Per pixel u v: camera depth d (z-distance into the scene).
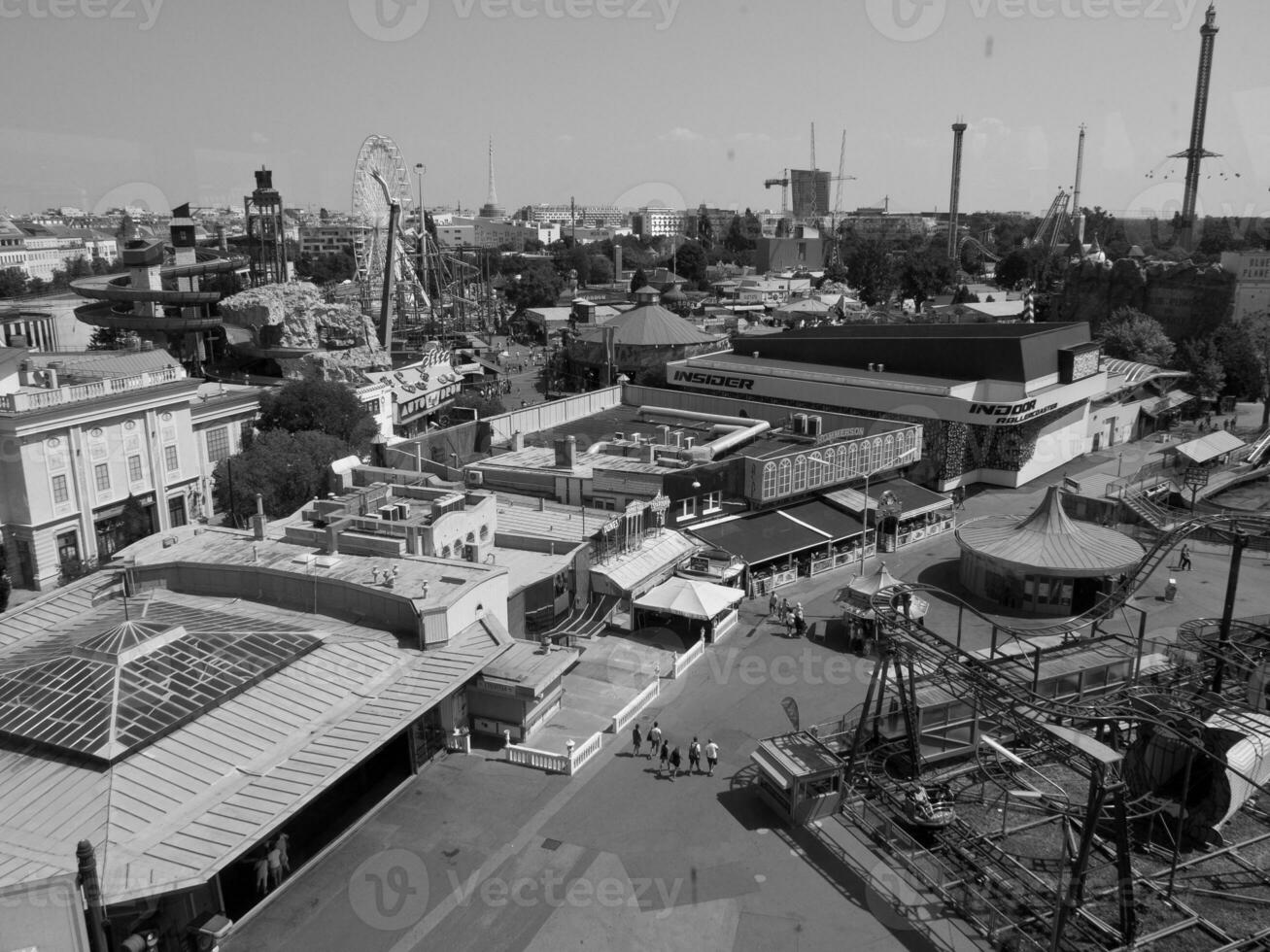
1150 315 193.38
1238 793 47.75
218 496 103.56
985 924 42.66
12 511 85.38
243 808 40.78
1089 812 41.44
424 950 40.44
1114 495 106.31
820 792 50.97
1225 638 63.75
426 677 52.00
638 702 62.31
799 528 89.62
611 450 93.81
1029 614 81.00
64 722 43.78
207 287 183.88
